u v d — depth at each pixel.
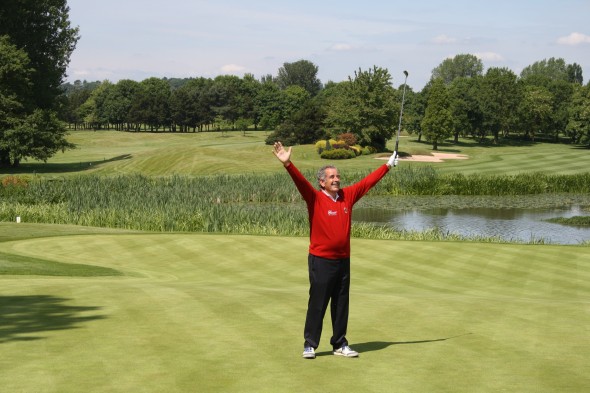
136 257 18.44
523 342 7.33
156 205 31.22
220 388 5.52
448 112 97.50
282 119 159.00
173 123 152.00
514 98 117.50
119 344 6.99
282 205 43.62
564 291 13.87
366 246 19.02
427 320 8.62
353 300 10.33
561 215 39.22
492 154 90.44
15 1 72.31
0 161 75.94
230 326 7.96
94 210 31.06
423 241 19.91
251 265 17.09
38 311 8.82
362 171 58.56
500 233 32.22
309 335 6.54
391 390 5.52
